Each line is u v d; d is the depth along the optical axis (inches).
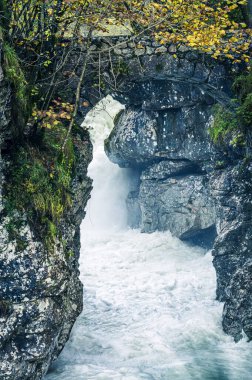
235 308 589.9
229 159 703.7
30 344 426.3
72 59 569.0
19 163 436.8
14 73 421.1
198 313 654.5
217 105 777.6
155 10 516.4
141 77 602.9
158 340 586.6
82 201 562.3
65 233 477.4
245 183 628.4
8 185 424.8
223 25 540.1
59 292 438.6
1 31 417.1
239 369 530.9
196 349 574.6
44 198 438.3
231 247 657.6
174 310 682.2
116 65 591.5
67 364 537.6
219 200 692.1
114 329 628.7
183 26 533.6
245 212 636.1
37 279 422.6
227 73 624.4
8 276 417.4
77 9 472.1
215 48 589.3
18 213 422.0
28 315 423.2
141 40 595.2
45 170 450.0
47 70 529.3
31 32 494.3
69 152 496.4
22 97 434.9
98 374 511.5
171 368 532.1
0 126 412.2
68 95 578.2
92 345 580.1
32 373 435.8
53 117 461.4
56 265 433.4
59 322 443.8
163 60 604.4
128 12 498.6
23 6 464.1
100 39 581.3
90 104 589.3
